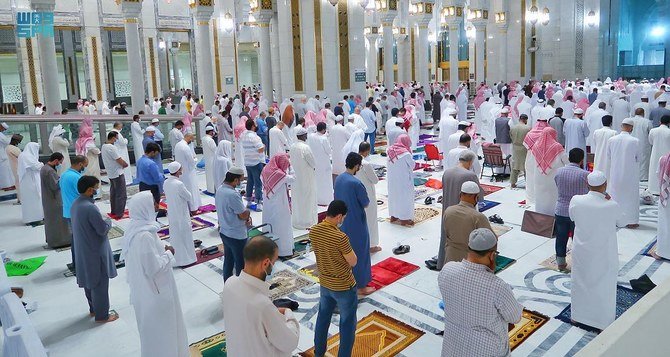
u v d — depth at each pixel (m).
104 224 4.66
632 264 5.52
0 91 21.52
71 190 6.27
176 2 23.47
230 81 23.95
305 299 5.12
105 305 4.83
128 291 5.52
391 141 9.42
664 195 5.46
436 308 4.79
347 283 3.75
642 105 11.57
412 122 13.19
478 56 23.11
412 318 4.62
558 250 5.39
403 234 6.82
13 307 3.08
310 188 7.15
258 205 8.45
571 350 3.99
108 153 8.04
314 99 14.42
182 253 6.06
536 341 4.14
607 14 24.50
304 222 7.20
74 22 21.48
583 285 4.23
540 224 6.54
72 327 4.78
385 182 9.73
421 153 12.41
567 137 9.23
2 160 10.34
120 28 22.52
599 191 4.07
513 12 23.39
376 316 4.69
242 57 32.59
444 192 5.12
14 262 6.43
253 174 8.37
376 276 5.52
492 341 2.75
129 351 4.34
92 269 4.70
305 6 14.95
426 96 21.84
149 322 3.62
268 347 2.60
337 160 10.42
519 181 9.30
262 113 13.02
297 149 7.07
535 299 4.86
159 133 12.14
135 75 14.40
